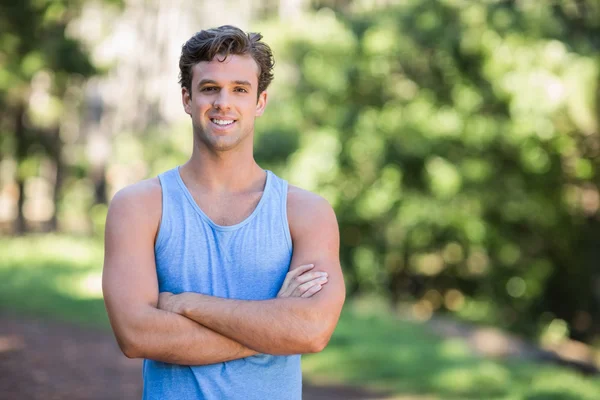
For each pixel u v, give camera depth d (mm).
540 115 17766
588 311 22125
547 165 18609
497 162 18688
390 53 18328
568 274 21844
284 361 2750
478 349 13086
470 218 18469
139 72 36531
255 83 2740
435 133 17938
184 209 2727
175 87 35969
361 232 19594
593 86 17312
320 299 2666
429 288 21562
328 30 19000
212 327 2623
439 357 10938
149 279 2672
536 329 20906
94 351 9445
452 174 17781
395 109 18484
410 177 18562
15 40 21281
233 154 2754
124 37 36156
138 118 36219
